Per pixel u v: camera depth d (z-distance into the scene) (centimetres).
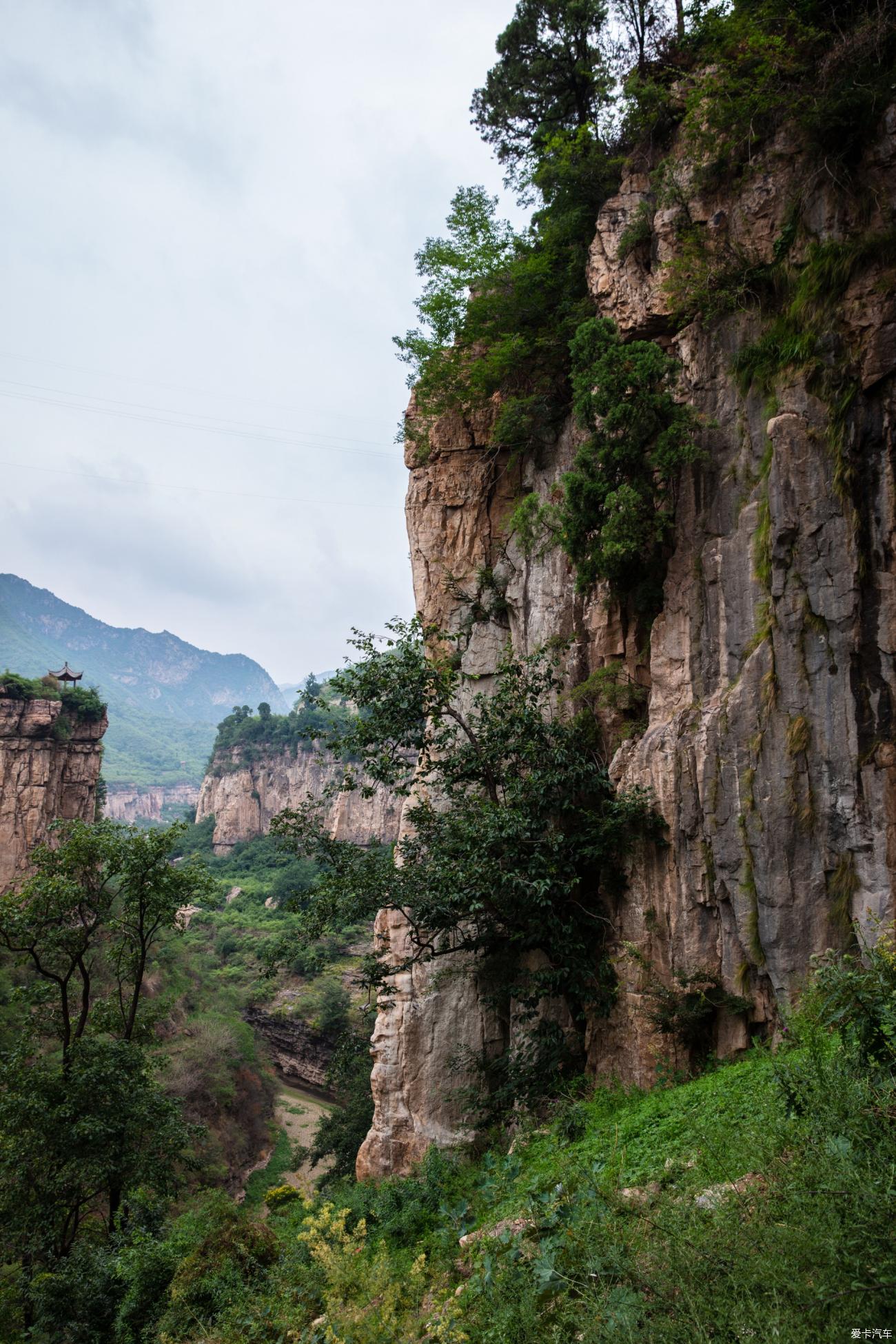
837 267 1292
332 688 1709
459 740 1845
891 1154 485
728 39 1505
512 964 1816
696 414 1448
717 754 1327
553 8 2227
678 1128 906
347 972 6700
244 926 8662
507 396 2134
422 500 2308
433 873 1524
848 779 1202
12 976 4309
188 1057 4981
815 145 1358
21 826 6159
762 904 1238
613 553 1464
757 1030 1251
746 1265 458
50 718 6341
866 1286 393
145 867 1961
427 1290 764
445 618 2209
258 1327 962
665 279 1566
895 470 1209
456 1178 1310
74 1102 1734
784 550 1291
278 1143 5012
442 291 2158
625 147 1955
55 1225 1778
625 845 1464
